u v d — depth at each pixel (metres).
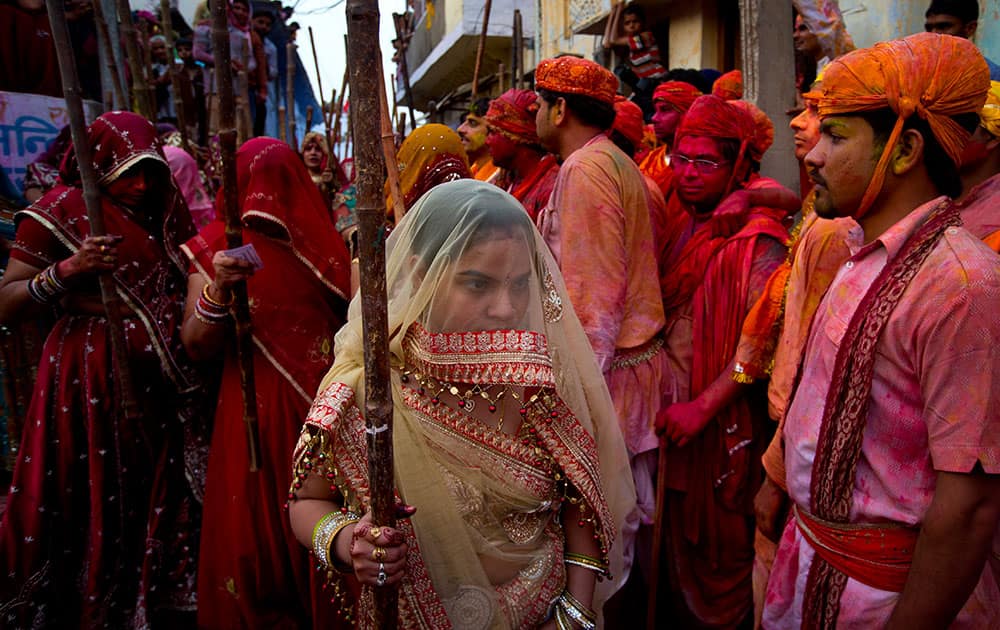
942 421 1.16
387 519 1.15
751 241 2.29
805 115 2.24
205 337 2.26
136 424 2.62
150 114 3.31
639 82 5.18
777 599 1.59
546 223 2.35
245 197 2.41
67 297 2.60
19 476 2.57
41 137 5.21
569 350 1.52
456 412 1.36
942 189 1.31
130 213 2.67
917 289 1.21
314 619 2.18
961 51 1.25
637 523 1.86
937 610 1.18
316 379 2.39
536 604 1.40
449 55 11.12
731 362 2.22
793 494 1.47
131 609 2.70
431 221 1.33
